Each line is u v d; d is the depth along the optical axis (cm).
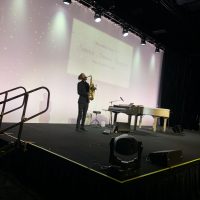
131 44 912
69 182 290
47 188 315
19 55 586
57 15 657
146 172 279
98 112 721
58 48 664
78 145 395
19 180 347
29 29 600
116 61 846
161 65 1090
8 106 575
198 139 734
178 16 783
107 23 805
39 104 633
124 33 827
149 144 502
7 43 563
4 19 554
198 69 1202
